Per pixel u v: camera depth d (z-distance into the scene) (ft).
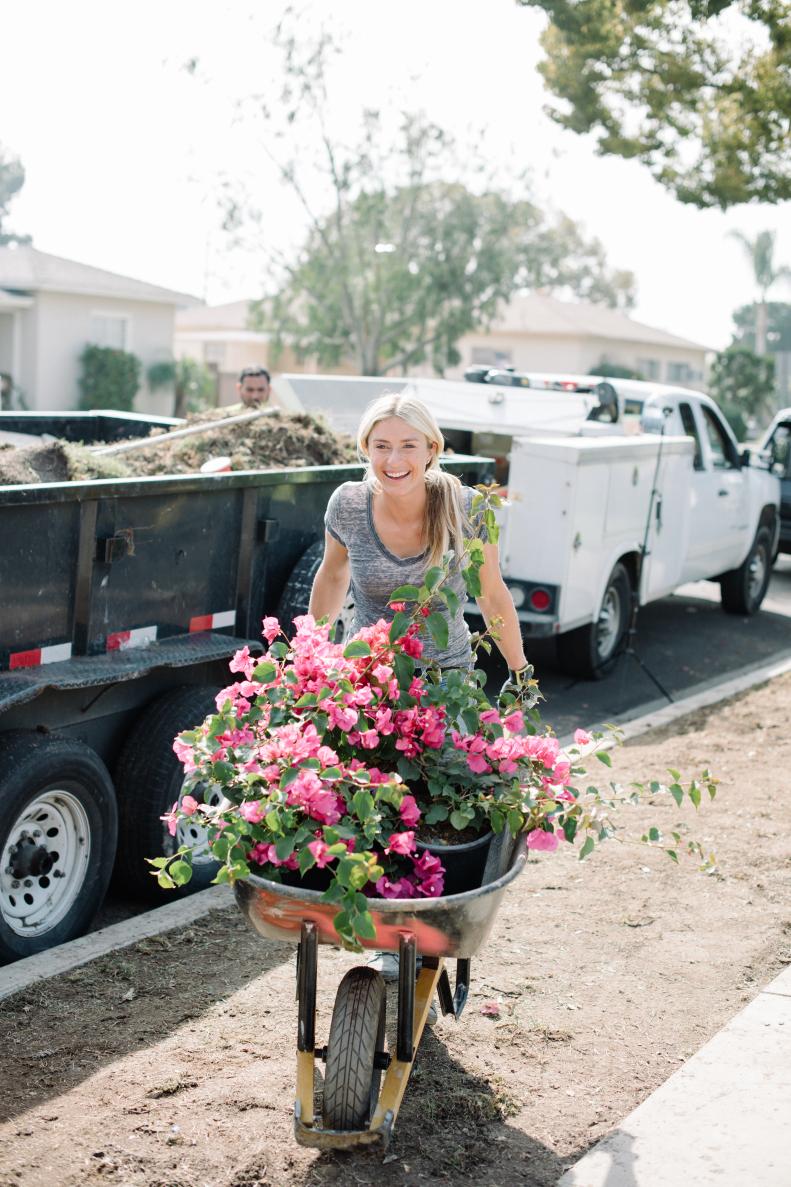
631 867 18.74
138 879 17.43
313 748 10.42
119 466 19.90
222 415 25.32
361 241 110.83
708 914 17.15
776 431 55.36
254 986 14.61
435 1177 11.04
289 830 10.52
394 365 119.55
